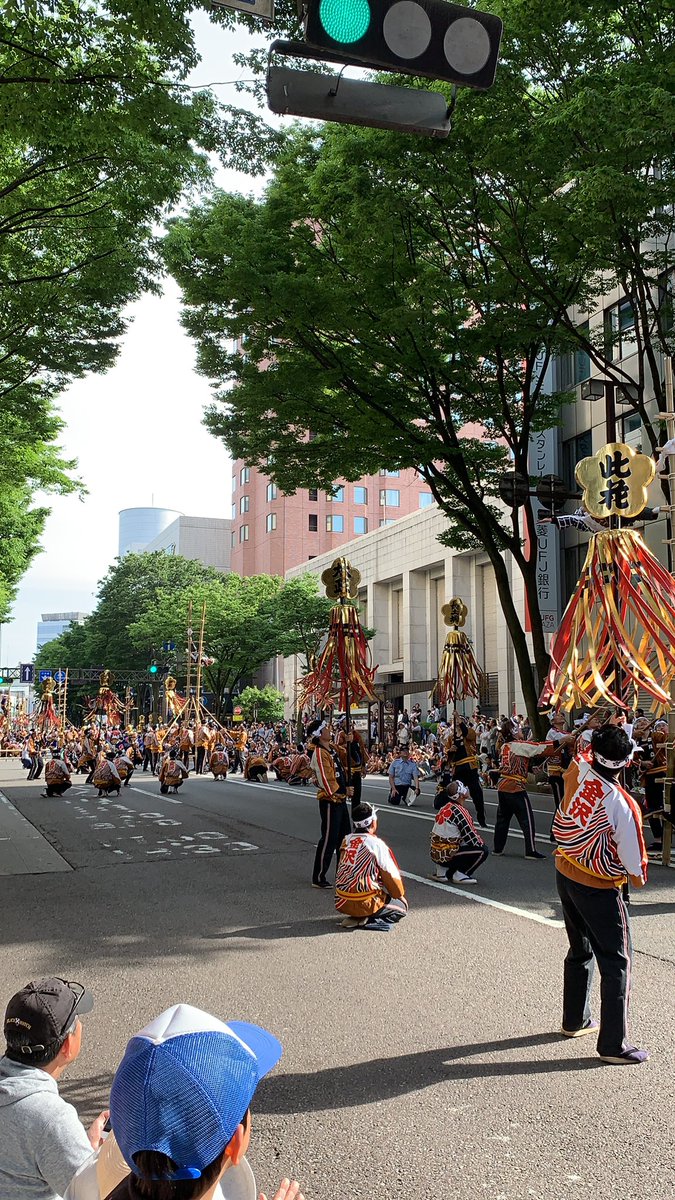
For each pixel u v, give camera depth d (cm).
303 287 1525
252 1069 150
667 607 692
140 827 1580
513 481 1670
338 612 1267
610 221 1301
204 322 1764
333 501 7912
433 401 1841
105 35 955
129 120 1006
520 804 1185
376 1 418
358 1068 498
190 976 676
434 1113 443
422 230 1655
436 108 465
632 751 512
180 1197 139
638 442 2530
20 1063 255
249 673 5938
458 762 1517
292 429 2019
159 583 7800
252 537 8250
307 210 1574
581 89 1223
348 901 808
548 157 1316
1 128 1013
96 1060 518
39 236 1432
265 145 1097
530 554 2070
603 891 509
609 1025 500
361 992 629
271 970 687
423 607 4838
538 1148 406
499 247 1579
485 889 967
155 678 6519
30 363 1596
